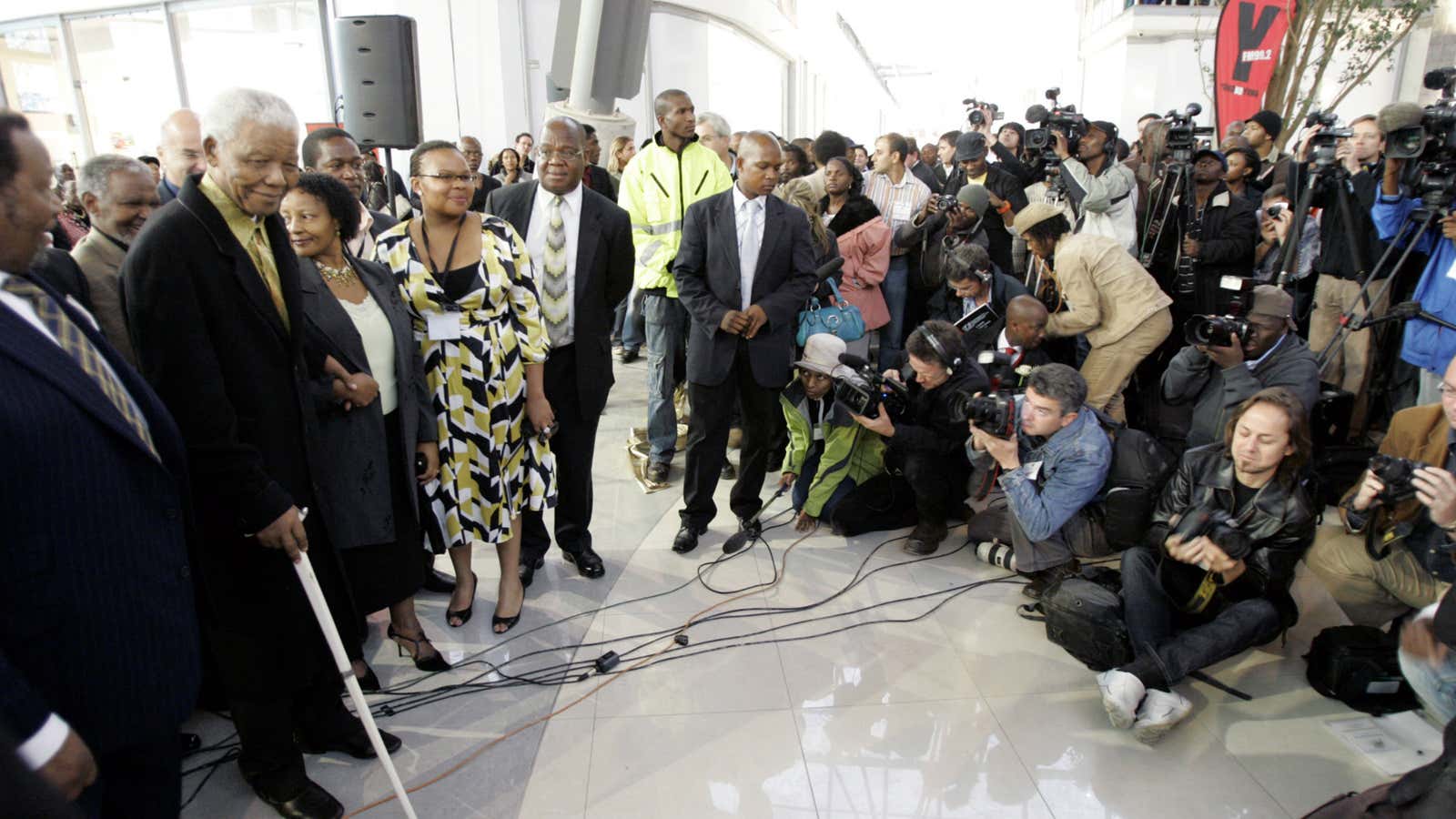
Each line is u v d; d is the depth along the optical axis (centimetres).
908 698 245
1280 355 296
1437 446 243
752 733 231
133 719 139
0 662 100
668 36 991
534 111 836
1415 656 175
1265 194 462
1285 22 647
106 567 132
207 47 951
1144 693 223
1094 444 272
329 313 218
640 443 435
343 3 863
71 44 1012
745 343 316
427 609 298
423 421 249
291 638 198
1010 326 342
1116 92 1209
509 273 263
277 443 187
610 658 261
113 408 132
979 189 430
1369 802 152
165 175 277
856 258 434
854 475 351
